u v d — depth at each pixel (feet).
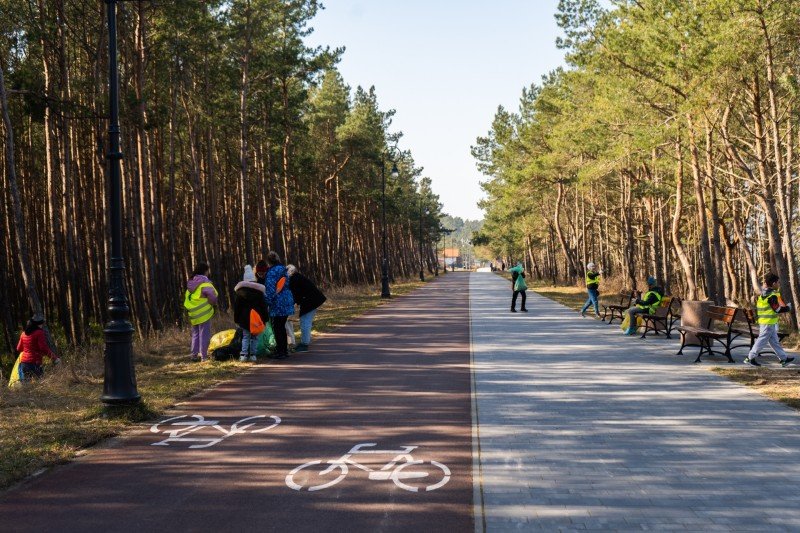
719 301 91.86
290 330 52.16
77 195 96.89
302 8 126.93
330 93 183.73
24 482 21.36
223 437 26.48
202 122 110.93
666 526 17.10
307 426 28.12
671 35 65.51
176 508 18.85
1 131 93.25
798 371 40.01
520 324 74.13
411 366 44.37
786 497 19.17
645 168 122.83
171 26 87.45
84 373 43.06
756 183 73.31
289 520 17.87
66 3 81.00
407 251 374.63
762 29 59.36
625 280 149.28
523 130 178.40
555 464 22.48
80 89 84.69
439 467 22.29
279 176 157.38
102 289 86.12
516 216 220.23
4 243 83.97
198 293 47.16
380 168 230.68
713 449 24.12
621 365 43.98
